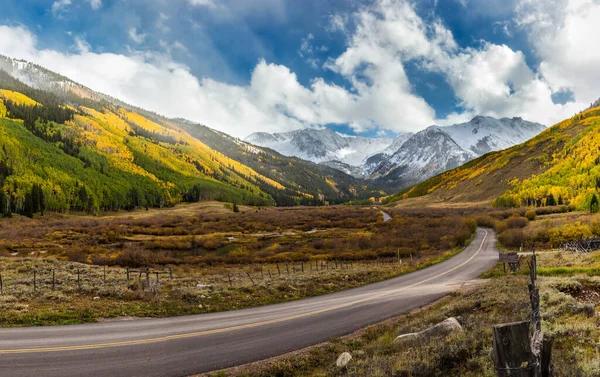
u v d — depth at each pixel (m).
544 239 60.25
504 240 62.72
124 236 88.25
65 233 87.75
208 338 16.53
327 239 78.75
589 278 19.41
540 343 5.03
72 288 25.27
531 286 5.95
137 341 15.67
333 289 31.42
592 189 92.56
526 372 4.65
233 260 58.56
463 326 13.25
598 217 63.81
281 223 117.06
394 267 44.09
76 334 16.31
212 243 74.44
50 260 41.88
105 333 16.64
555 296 14.72
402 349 12.53
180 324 18.95
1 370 12.02
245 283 31.44
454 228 81.00
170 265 54.28
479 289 23.36
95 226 105.94
